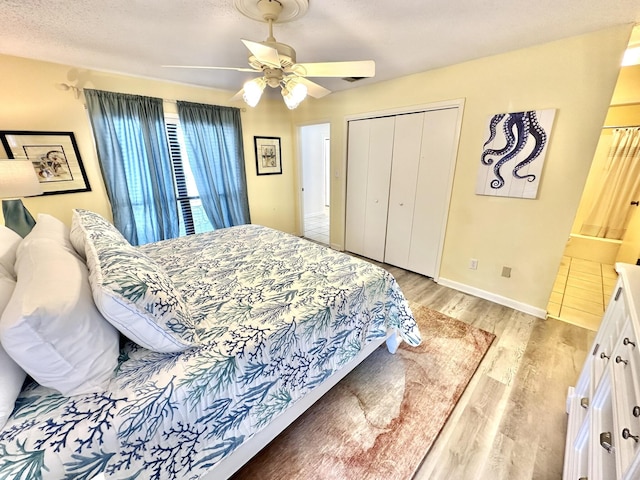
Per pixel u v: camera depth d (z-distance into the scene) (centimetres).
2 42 198
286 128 432
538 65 204
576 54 189
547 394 162
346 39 197
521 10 158
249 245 229
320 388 145
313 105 391
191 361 101
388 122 314
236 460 114
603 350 125
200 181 345
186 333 107
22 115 235
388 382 173
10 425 76
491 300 271
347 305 150
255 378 111
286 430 144
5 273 115
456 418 149
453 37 193
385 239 359
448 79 253
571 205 210
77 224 162
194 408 94
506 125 226
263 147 411
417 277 327
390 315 184
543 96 207
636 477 69
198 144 336
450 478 121
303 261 195
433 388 168
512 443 135
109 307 90
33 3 150
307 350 131
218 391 100
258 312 133
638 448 69
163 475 90
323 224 578
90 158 275
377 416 150
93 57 232
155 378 93
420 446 134
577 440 116
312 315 133
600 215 362
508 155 230
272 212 449
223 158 362
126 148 287
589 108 190
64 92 252
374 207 358
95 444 76
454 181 271
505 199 242
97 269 104
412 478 122
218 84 328
